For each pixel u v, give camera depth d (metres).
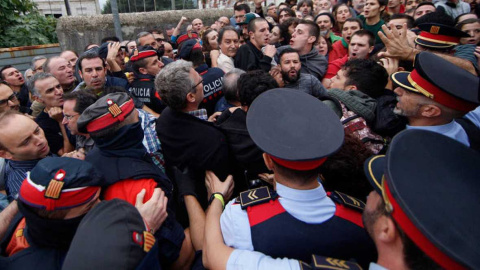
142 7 6.19
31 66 3.70
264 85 1.56
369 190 1.18
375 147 1.58
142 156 1.38
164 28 5.98
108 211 0.86
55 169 0.97
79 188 0.96
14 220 1.22
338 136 0.90
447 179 0.65
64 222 0.96
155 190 1.21
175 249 1.27
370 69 1.81
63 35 5.06
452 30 2.02
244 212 0.99
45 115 2.42
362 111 1.60
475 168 0.67
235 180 1.67
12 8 5.18
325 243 0.92
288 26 4.09
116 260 0.75
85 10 7.86
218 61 3.46
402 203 0.61
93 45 4.16
